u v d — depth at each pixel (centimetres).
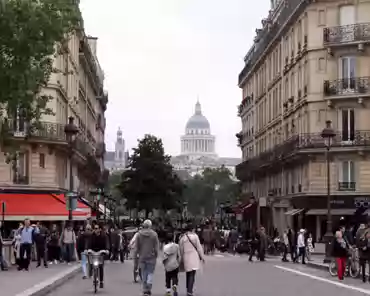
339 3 5509
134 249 2600
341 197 5409
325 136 3838
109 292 2302
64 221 4950
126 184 9194
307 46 5628
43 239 3359
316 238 5575
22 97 2414
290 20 6147
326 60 5556
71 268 3250
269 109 7425
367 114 5378
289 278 2922
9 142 2769
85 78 7425
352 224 5353
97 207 6925
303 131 5772
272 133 7206
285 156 6078
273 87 7169
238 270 3434
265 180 7562
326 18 5559
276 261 4434
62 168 5381
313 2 5578
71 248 3709
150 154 9175
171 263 2031
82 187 6869
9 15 2277
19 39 2298
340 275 2866
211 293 2219
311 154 5506
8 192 4700
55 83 5044
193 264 2031
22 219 4431
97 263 2330
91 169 7194
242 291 2300
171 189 9219
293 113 6169
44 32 2362
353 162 5409
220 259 4647
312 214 5491
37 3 2402
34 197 4728
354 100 5397
